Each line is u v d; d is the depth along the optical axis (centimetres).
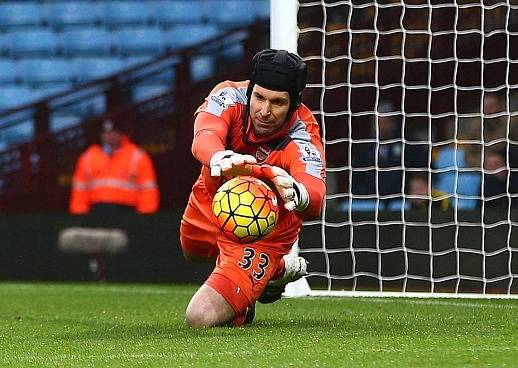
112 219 3938
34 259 4009
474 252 3050
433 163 3647
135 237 3916
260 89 1655
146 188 4188
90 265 3950
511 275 2916
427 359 1298
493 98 3644
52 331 1892
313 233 3366
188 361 1308
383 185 3662
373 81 3700
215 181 1798
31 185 4619
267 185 1684
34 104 4800
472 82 3647
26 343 1650
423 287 3338
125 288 3541
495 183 3616
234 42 4653
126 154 4181
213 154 1608
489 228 3275
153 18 6106
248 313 1848
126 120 4603
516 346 1440
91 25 6138
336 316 2106
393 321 1941
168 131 4569
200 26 5984
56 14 6175
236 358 1327
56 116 5750
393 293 2767
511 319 1975
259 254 1747
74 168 4628
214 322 1745
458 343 1486
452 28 3628
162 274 3888
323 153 1736
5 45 6088
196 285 3788
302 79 1659
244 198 1619
